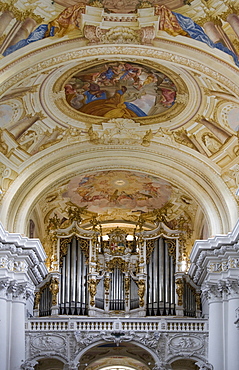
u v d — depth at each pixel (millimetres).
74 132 24438
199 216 28406
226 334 23297
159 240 28438
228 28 18391
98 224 30344
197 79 21453
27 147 24234
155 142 24891
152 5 18672
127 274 28281
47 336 24391
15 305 23844
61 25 19062
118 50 20062
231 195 24734
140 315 27438
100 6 18734
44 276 27453
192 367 26312
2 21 18016
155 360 24156
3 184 24594
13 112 22453
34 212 27844
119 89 22578
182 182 25422
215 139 23844
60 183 25531
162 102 23156
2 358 22766
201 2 18109
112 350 26359
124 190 28453
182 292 27562
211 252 24078
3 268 23375
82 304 27500
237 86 19859
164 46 19828
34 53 19531
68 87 22281
